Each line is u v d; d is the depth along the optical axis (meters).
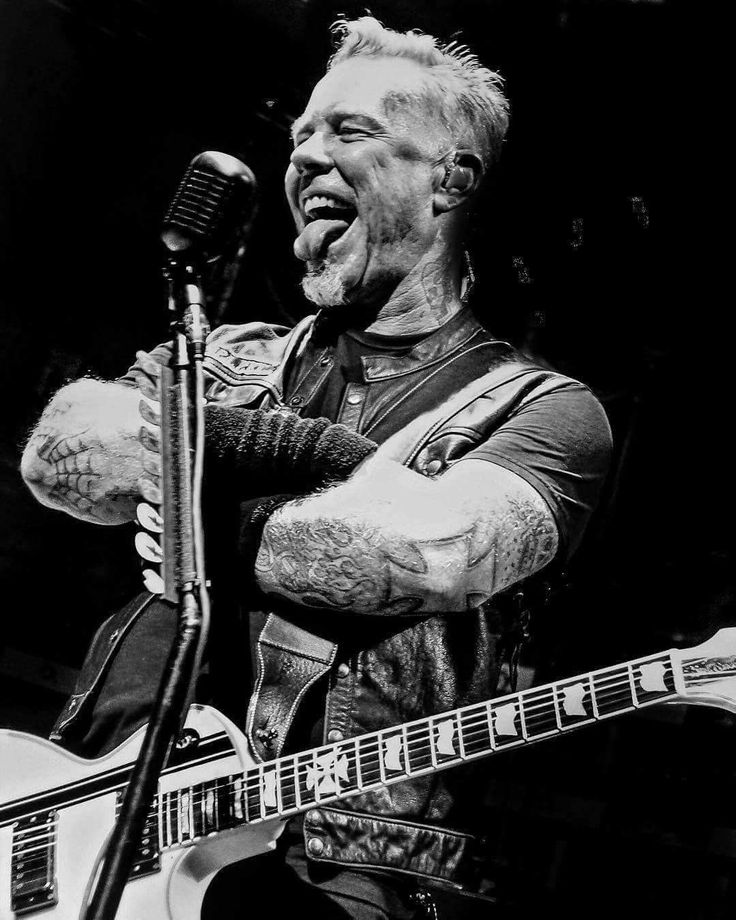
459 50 2.79
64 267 3.43
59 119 3.35
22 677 3.22
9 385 3.38
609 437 2.32
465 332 2.51
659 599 2.82
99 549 3.29
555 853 2.72
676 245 2.90
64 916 2.00
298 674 2.16
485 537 2.07
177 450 1.85
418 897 2.12
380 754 1.97
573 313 2.96
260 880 2.11
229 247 1.90
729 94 2.83
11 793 2.14
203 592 1.80
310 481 2.25
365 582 2.06
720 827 2.62
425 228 2.50
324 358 2.54
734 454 2.84
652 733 2.75
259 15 3.20
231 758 2.04
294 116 3.23
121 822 1.72
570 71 2.93
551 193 2.96
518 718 1.95
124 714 2.32
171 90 3.29
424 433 2.30
